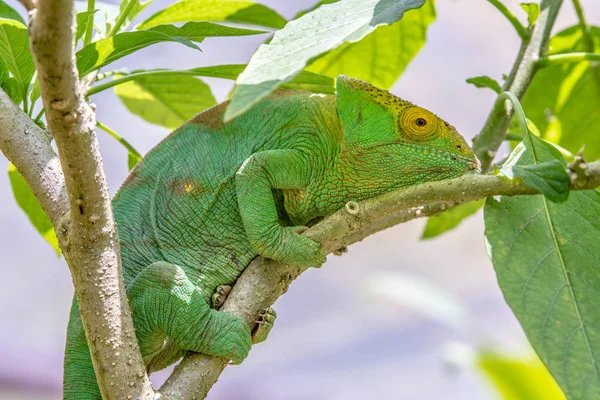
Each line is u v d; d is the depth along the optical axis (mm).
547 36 1286
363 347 2756
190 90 1358
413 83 2656
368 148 1244
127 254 1258
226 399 2635
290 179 1254
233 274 1261
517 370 1351
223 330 1215
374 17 1161
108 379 1168
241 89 1110
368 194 1259
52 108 1113
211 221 1262
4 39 1177
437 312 1475
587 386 1132
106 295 1161
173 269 1229
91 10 1194
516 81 1276
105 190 1145
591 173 1136
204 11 1312
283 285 1234
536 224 1172
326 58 1381
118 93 1365
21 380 2430
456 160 1239
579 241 1169
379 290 1490
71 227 1151
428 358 2670
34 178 1171
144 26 1300
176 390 1200
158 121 1379
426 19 1365
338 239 1220
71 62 1105
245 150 1266
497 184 1167
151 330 1228
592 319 1147
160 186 1271
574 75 1385
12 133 1174
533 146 1188
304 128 1261
